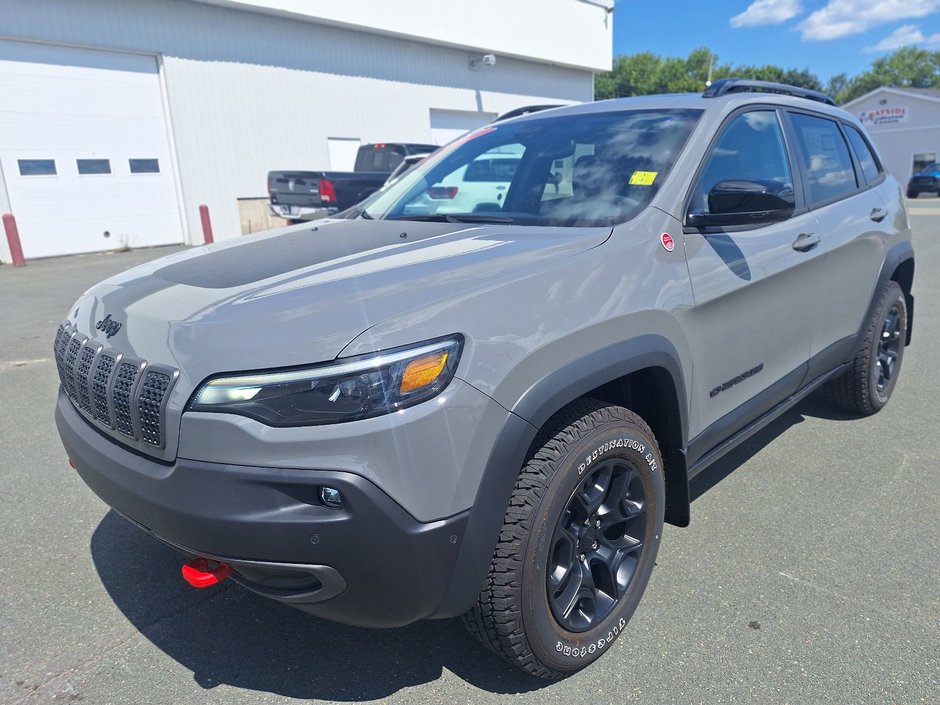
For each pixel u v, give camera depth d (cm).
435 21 2020
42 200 1383
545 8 2383
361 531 175
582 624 226
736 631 246
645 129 301
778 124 346
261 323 187
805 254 327
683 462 262
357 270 219
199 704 218
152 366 193
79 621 259
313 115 1803
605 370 214
